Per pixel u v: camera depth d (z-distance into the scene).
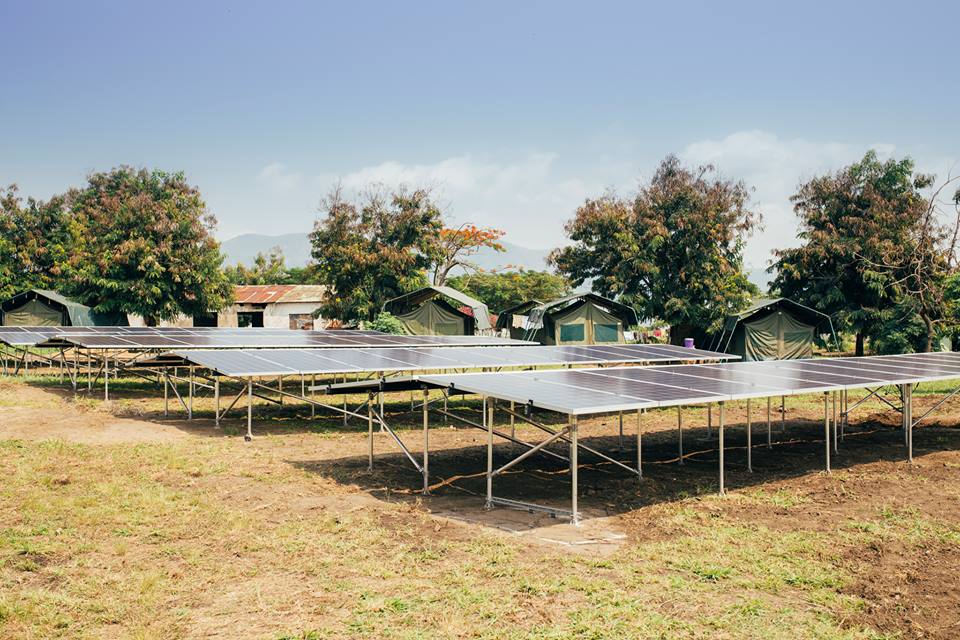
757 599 7.73
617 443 17.67
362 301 45.44
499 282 69.88
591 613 7.27
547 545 9.48
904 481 13.36
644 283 42.38
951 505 11.64
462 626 6.95
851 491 12.54
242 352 19.72
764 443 17.70
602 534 10.03
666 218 42.09
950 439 18.14
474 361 18.84
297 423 19.69
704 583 8.21
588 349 23.03
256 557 8.85
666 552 9.23
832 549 9.38
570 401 10.30
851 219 39.75
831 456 16.02
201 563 8.59
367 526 10.11
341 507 11.15
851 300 40.81
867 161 41.09
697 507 11.48
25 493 11.38
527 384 12.14
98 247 43.53
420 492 12.39
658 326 41.00
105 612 7.22
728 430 19.66
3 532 9.48
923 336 35.28
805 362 17.88
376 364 17.94
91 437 16.23
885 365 17.36
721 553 9.20
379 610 7.31
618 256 42.12
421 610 7.33
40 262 50.25
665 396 11.09
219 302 46.03
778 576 8.40
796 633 6.91
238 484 12.52
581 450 16.64
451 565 8.65
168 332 29.06
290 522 10.27
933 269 34.22
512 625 7.01
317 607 7.38
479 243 69.62
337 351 21.12
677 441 17.97
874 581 8.29
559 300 38.53
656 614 7.29
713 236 40.25
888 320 37.31
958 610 7.51
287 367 17.09
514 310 46.94
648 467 14.78
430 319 42.53
